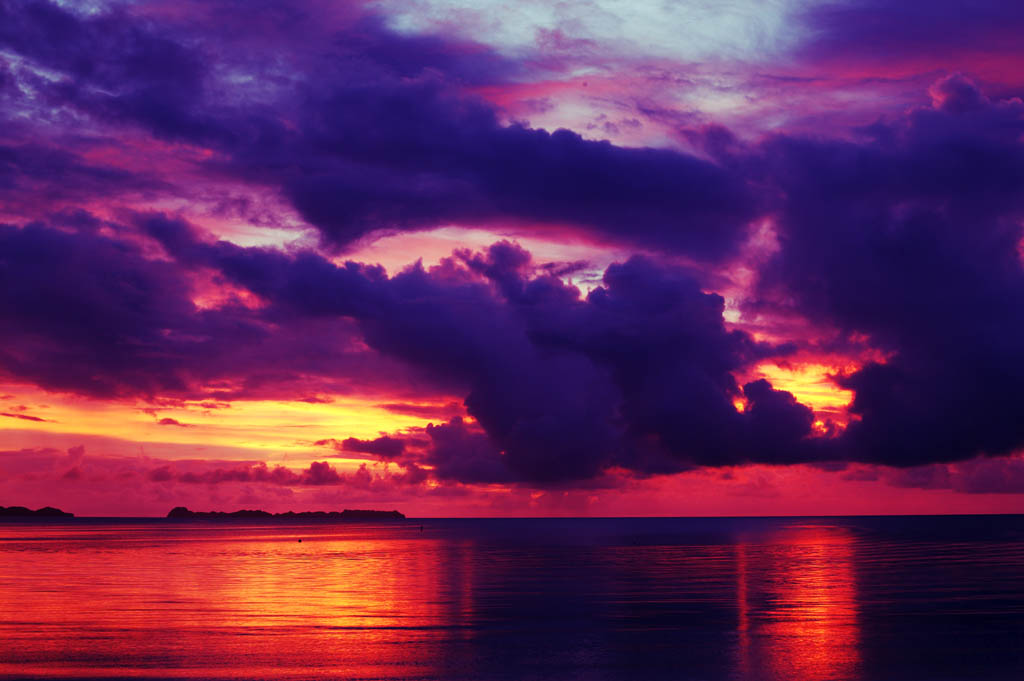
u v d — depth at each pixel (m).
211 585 58.41
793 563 79.19
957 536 155.62
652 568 73.94
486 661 29.61
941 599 47.16
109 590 54.44
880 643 32.75
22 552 103.56
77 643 32.88
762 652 31.16
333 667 28.33
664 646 32.53
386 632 36.09
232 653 30.83
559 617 40.97
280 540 154.50
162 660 29.34
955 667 28.23
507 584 59.06
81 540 148.75
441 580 62.75
